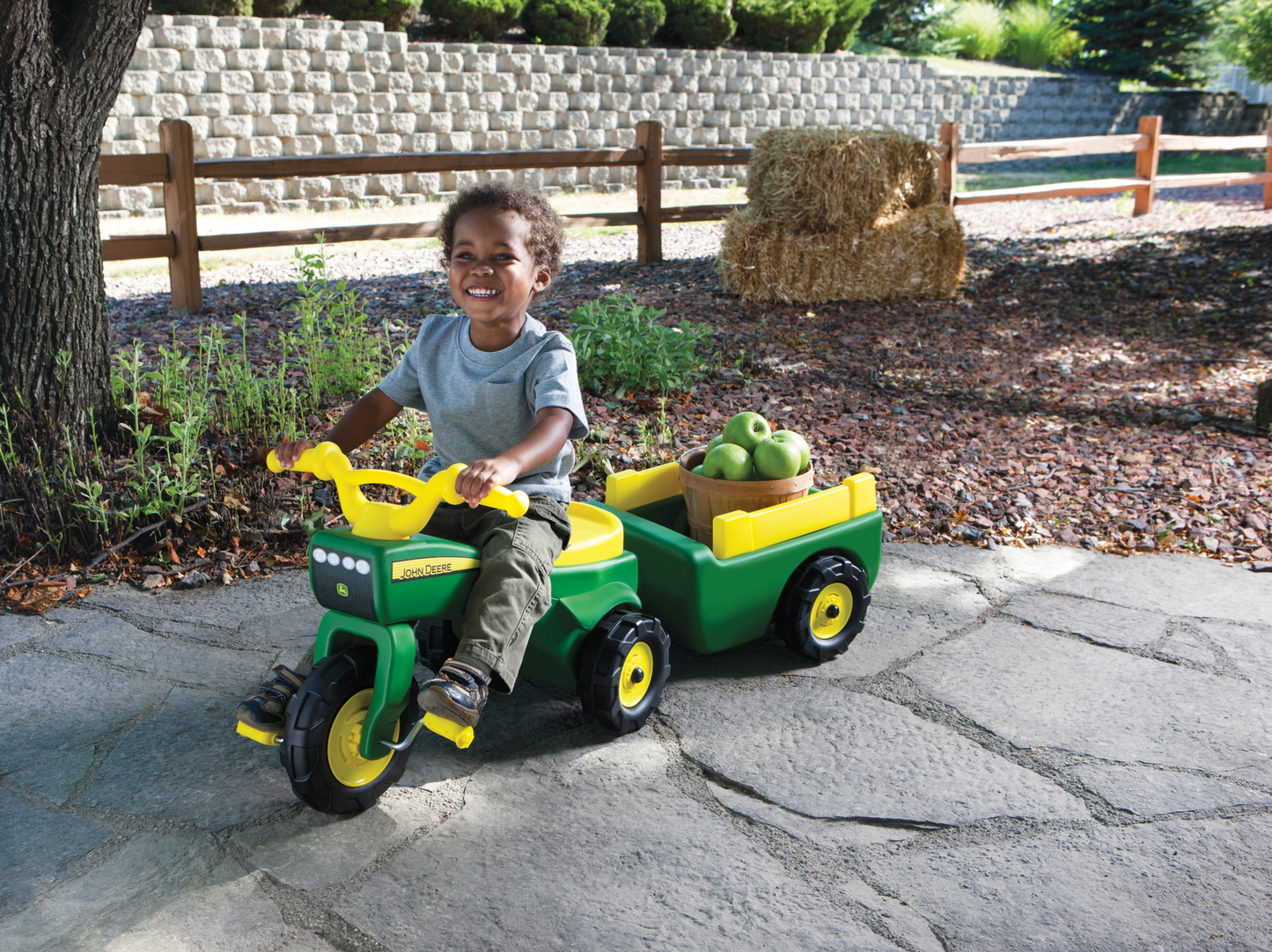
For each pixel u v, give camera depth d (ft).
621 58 55.21
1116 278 29.78
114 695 9.84
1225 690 10.10
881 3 79.30
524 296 8.48
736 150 33.06
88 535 12.71
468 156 28.17
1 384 13.19
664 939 6.74
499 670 7.64
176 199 22.89
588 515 9.75
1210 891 7.23
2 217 12.82
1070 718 9.57
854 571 10.58
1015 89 72.64
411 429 15.23
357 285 26.48
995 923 6.91
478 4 53.98
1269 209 44.34
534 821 8.02
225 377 16.10
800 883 7.32
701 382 19.25
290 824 7.95
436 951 6.62
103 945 6.64
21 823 7.92
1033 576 12.89
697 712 9.68
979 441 17.40
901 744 9.13
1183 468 16.20
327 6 50.88
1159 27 79.71
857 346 22.90
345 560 7.61
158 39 42.16
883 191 26.78
